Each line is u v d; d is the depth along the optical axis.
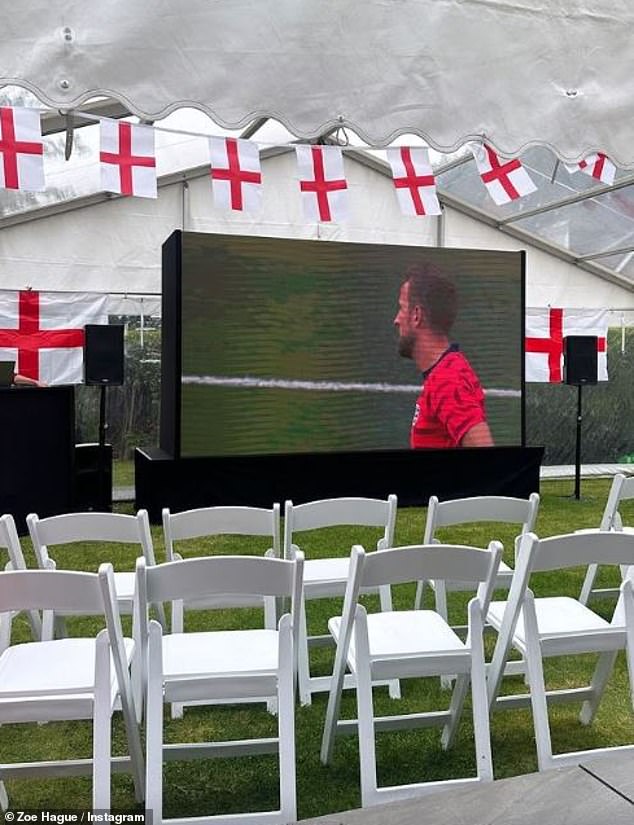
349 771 2.14
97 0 2.08
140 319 8.50
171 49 2.14
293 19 2.25
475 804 1.37
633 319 8.91
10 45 2.01
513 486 6.59
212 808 1.96
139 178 2.30
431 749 2.28
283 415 6.32
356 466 6.13
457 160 6.72
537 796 1.39
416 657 1.88
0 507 5.31
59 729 2.45
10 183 2.17
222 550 4.74
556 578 4.01
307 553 4.65
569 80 2.57
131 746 1.88
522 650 2.13
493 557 1.89
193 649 1.95
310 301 6.38
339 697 2.09
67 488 5.48
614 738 2.34
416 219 7.99
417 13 2.37
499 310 6.88
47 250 7.17
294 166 7.56
